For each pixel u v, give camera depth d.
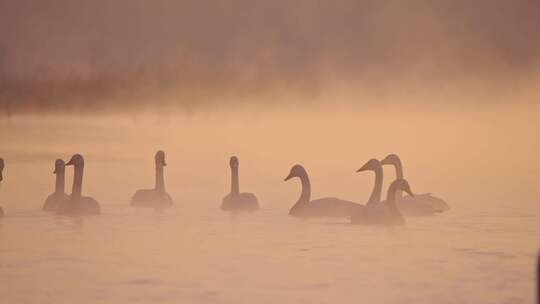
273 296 14.04
